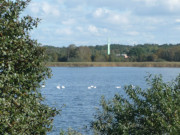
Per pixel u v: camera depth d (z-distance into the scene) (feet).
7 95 79.10
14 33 83.51
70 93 610.24
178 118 103.96
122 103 122.62
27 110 81.97
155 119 106.63
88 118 331.98
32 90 87.97
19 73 85.46
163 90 113.70
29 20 88.33
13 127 77.10
